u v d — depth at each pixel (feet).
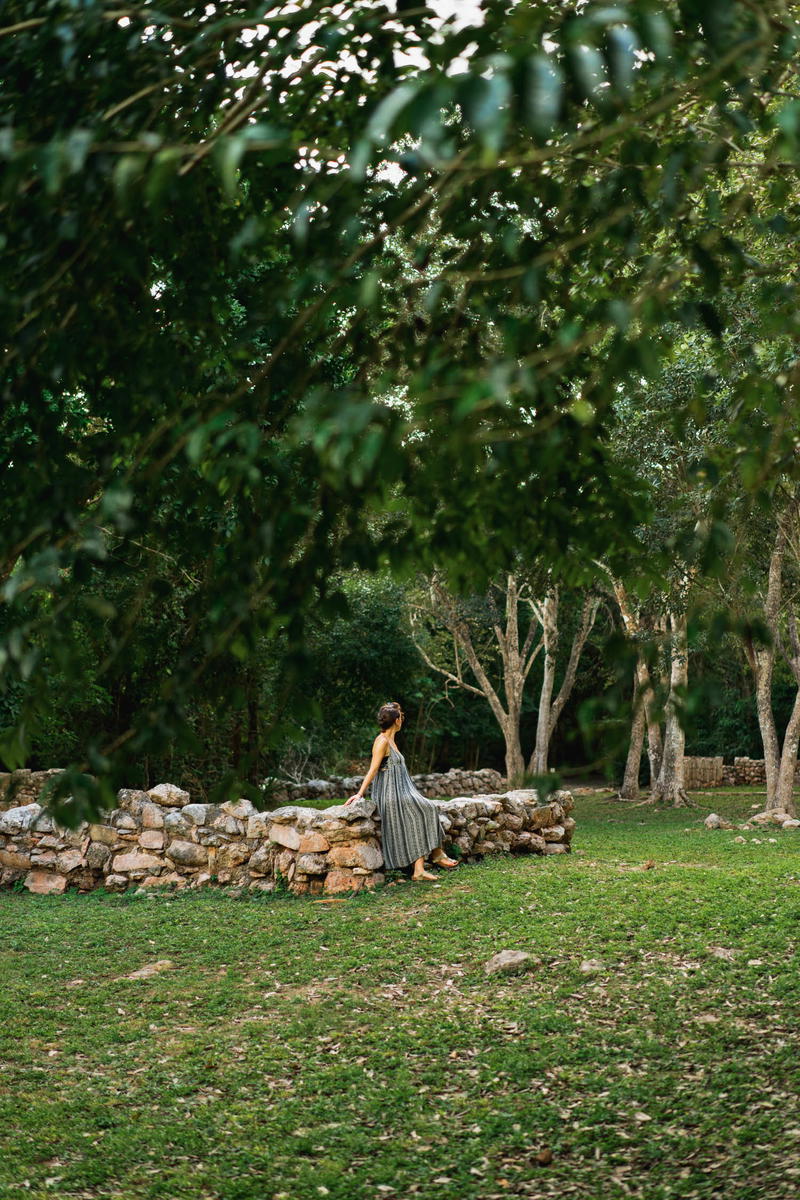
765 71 9.66
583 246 11.75
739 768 98.43
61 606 8.99
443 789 77.10
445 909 27.89
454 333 10.94
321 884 31.48
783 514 43.19
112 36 9.30
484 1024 19.62
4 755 9.03
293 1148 14.70
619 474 12.42
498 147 5.10
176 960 25.14
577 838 47.85
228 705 10.23
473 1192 13.16
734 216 11.37
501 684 111.34
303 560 9.88
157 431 9.63
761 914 25.80
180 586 19.60
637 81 9.61
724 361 11.86
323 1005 21.22
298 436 6.93
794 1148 13.48
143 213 9.70
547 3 7.77
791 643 58.49
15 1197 13.16
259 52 9.89
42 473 11.58
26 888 34.76
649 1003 20.18
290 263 11.20
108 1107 16.43
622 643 9.05
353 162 5.34
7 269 9.66
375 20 8.15
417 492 10.59
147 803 34.76
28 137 9.31
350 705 68.54
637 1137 14.51
